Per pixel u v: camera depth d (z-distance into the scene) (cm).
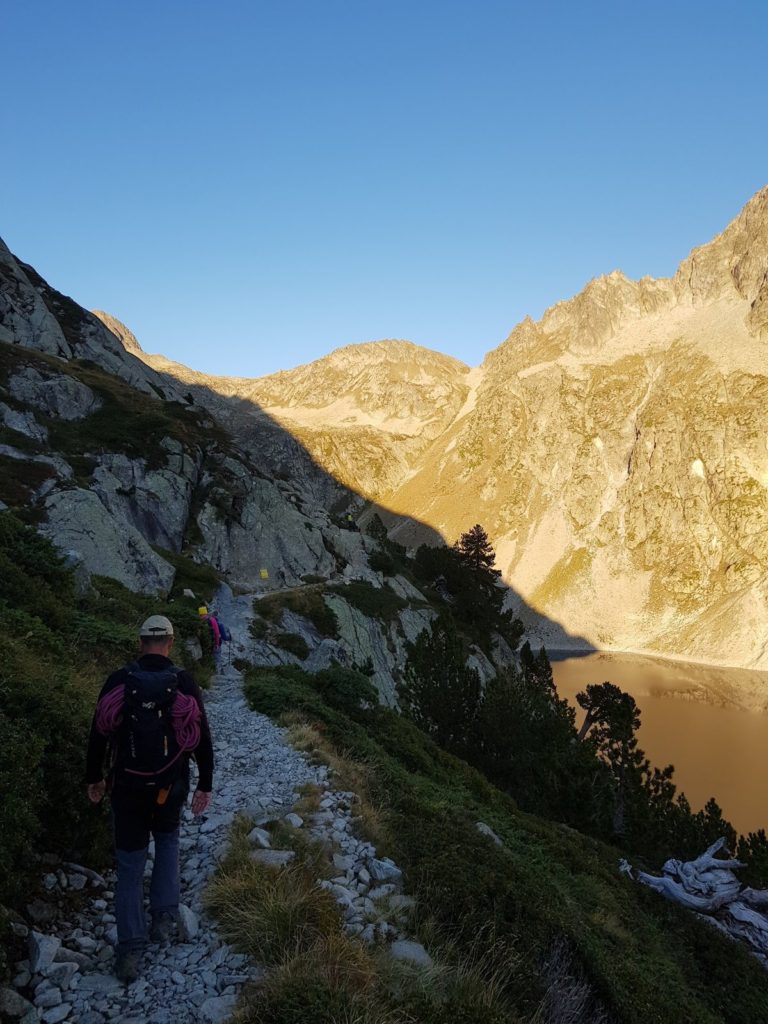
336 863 770
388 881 759
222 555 5538
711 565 18925
